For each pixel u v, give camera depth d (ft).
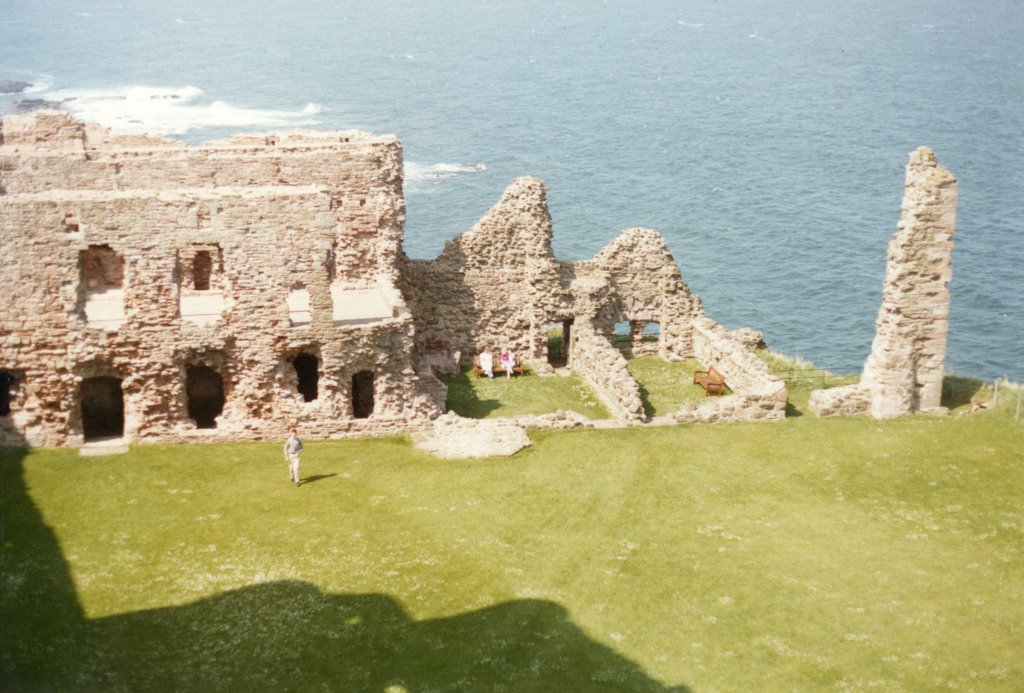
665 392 253.24
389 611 160.45
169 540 175.22
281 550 173.47
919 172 219.20
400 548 175.52
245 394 208.95
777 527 185.47
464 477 198.70
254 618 157.69
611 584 168.55
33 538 173.58
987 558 177.47
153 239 199.21
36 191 231.30
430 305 264.93
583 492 194.80
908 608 164.04
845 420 225.15
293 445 192.24
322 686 145.79
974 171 639.35
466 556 174.19
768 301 439.63
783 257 494.18
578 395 251.19
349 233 243.60
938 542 181.78
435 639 155.12
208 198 200.34
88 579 164.45
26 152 232.73
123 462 197.67
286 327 207.82
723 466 205.87
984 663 151.84
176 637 153.17
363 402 228.84
